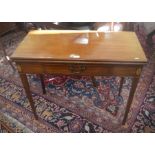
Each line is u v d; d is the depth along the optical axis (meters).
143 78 2.17
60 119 1.71
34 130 1.64
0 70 2.47
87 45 1.32
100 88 2.04
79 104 1.85
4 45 3.04
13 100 1.97
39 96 1.98
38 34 1.52
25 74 1.34
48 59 1.19
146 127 1.61
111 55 1.19
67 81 2.16
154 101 1.86
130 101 1.41
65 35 1.49
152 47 2.72
